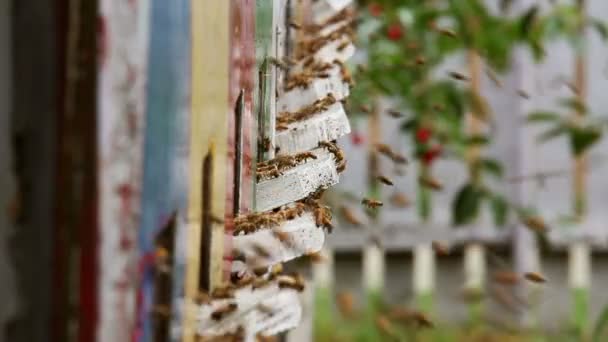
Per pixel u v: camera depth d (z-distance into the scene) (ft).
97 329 1.64
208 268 2.36
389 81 6.07
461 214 6.15
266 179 2.80
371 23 6.02
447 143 6.35
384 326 4.79
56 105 1.53
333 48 3.74
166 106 1.99
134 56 1.77
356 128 6.55
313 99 3.31
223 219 2.48
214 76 2.38
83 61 1.57
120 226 1.73
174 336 2.13
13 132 1.48
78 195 1.57
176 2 2.04
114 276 1.70
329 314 7.20
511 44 6.16
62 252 1.55
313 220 2.73
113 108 1.67
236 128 2.63
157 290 2.00
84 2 1.58
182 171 2.13
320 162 2.90
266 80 3.04
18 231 1.49
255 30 2.88
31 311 1.51
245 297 2.54
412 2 6.08
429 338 7.01
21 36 1.49
